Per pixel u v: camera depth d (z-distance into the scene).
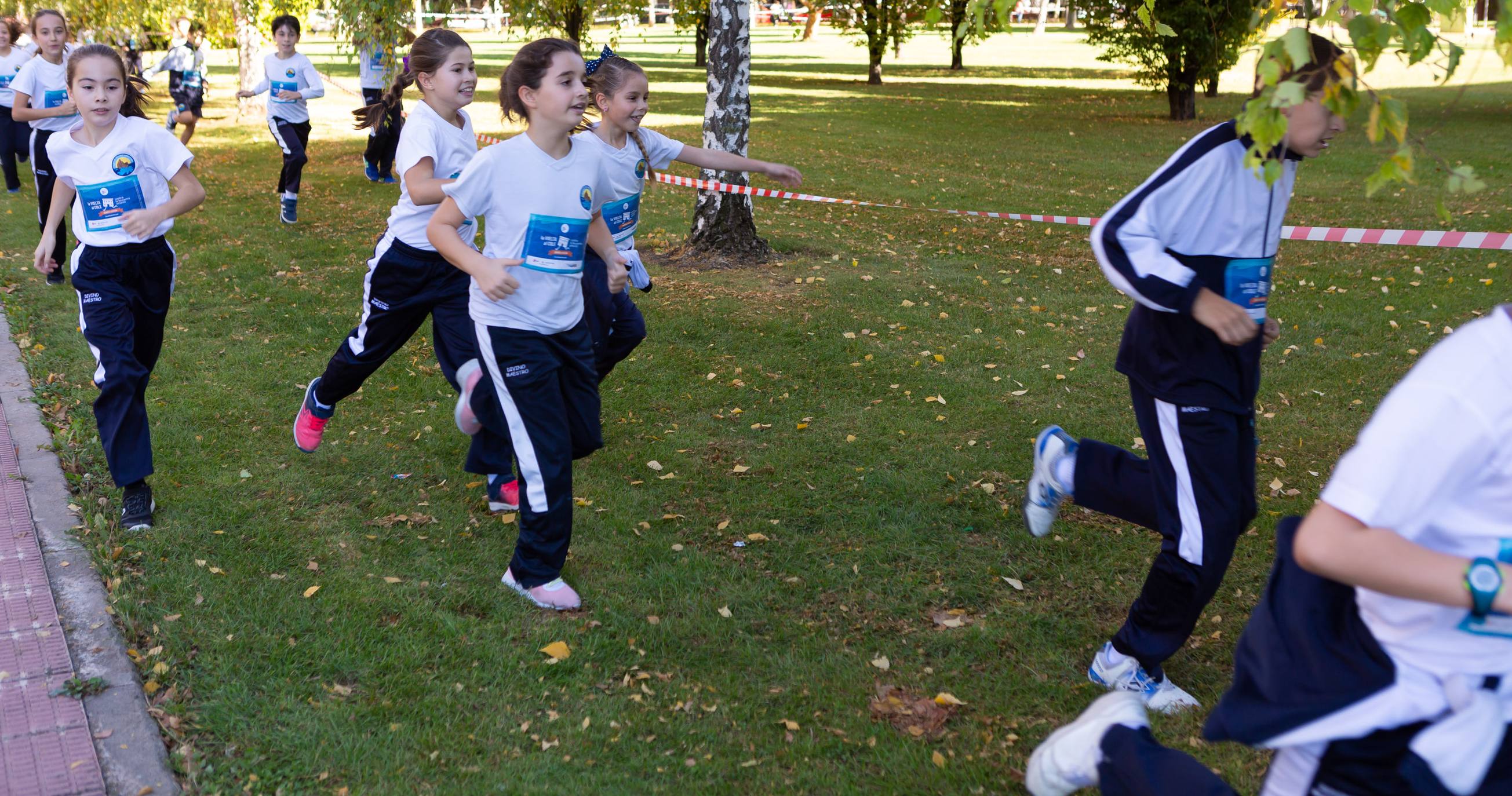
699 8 21.33
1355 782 1.84
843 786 2.95
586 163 3.58
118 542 4.18
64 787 2.87
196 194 4.31
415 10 13.92
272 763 2.99
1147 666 3.25
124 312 4.33
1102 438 5.41
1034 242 10.07
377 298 4.45
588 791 2.91
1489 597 1.57
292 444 5.21
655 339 6.90
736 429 5.50
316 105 23.23
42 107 8.31
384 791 2.89
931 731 3.20
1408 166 2.24
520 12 16.73
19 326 6.91
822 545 4.33
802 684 3.42
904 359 6.55
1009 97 27.53
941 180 14.16
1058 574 4.09
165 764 2.98
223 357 6.47
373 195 12.37
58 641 3.50
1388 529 1.62
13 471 4.80
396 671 3.43
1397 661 1.78
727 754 3.08
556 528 3.78
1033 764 2.37
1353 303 7.66
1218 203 2.86
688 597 3.91
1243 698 1.97
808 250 9.52
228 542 4.22
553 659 3.52
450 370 4.52
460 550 4.23
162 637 3.56
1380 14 2.39
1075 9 23.09
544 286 3.57
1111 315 7.55
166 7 16.77
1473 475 1.63
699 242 9.14
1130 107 24.98
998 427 5.54
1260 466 5.11
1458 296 7.76
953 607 3.89
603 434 5.42
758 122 20.88
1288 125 2.39
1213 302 2.76
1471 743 1.71
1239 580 4.05
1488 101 21.38
